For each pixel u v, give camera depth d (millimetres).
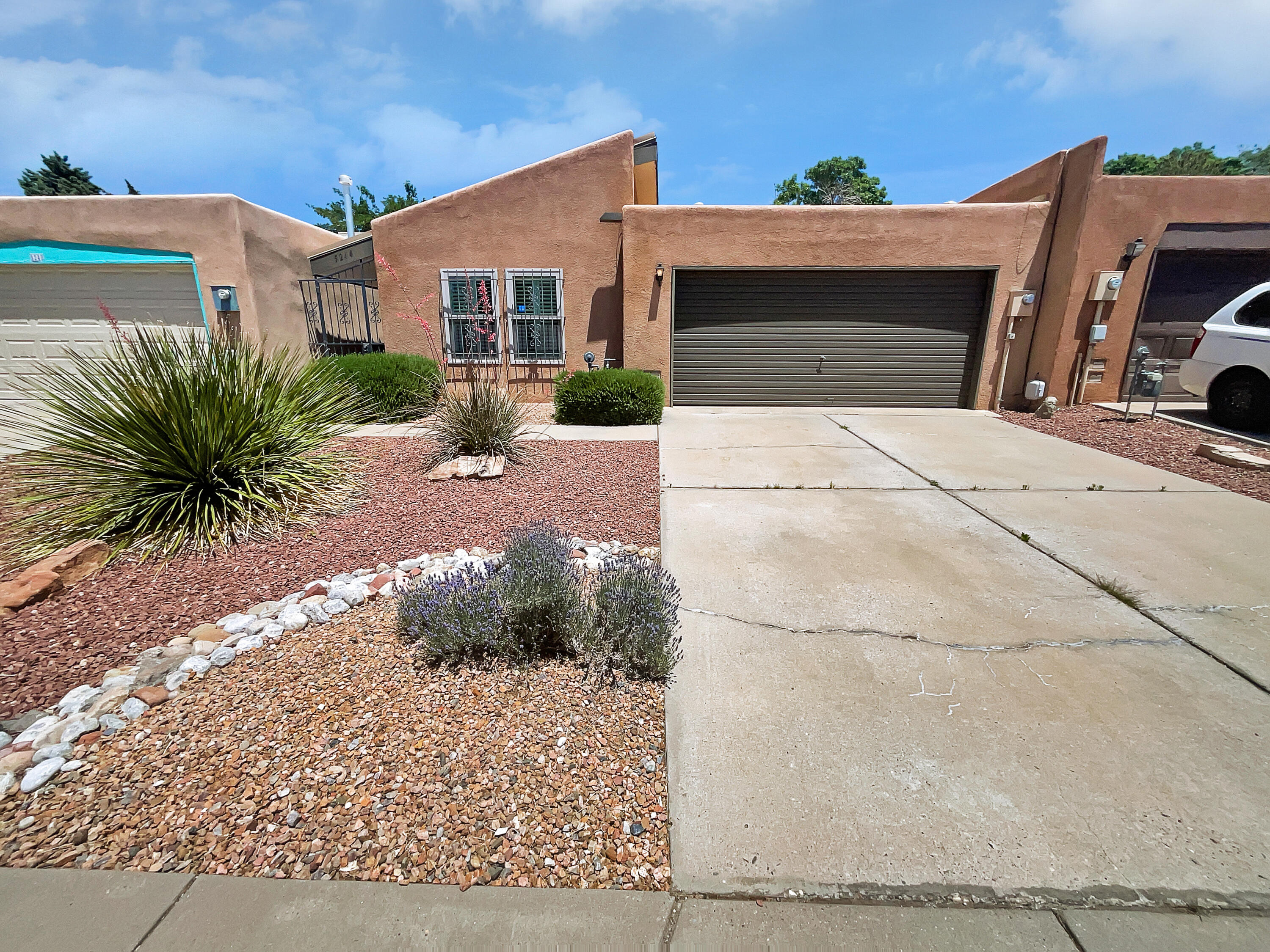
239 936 1479
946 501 4816
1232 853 1743
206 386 4105
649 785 2000
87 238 8273
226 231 8461
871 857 1738
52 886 1603
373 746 2111
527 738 2170
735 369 9281
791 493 5016
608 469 5719
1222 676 2564
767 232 8617
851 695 2449
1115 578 3471
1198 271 8523
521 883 1647
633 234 8656
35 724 2193
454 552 3793
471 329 9031
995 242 8570
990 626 2967
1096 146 7922
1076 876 1676
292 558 3686
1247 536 4078
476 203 8984
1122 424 7676
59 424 4121
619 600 2652
